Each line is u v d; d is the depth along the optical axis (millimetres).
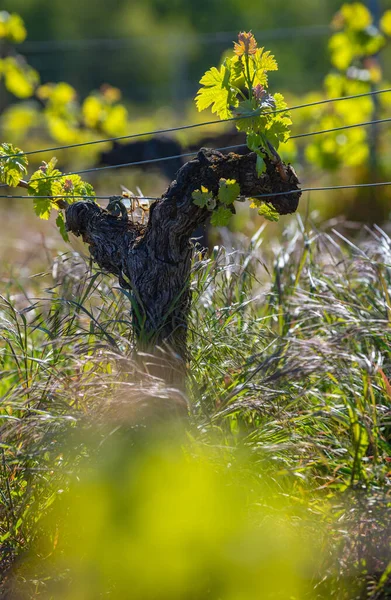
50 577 4457
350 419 4652
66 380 4953
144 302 4941
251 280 6812
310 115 16250
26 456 4590
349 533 4223
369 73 15727
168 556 4328
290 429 4906
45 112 17094
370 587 4090
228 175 4777
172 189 4766
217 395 5164
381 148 16781
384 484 4512
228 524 4316
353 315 5305
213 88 4844
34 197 5539
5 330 5906
